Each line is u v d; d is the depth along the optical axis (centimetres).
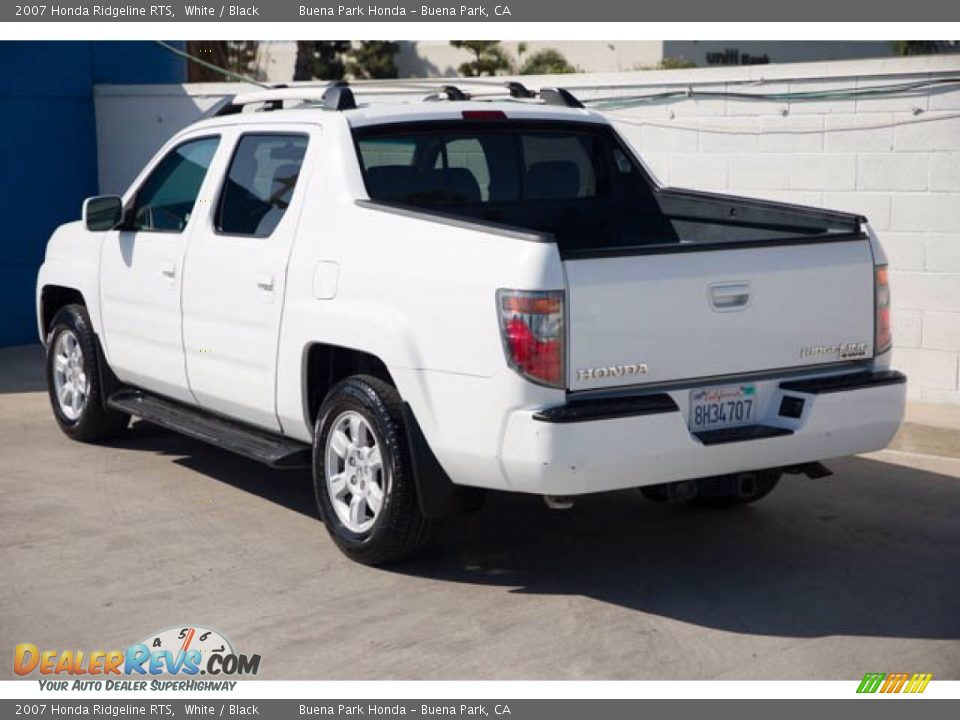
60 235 844
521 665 489
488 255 521
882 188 895
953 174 865
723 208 675
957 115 857
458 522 668
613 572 593
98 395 805
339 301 587
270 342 631
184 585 574
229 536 643
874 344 588
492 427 517
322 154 624
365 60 3934
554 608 547
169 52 1349
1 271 1223
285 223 631
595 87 1026
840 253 575
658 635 518
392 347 554
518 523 667
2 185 1224
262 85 1199
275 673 483
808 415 554
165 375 726
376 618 536
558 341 505
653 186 719
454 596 561
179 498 710
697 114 975
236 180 680
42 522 667
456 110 656
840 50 3578
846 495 717
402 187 634
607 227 709
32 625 530
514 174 682
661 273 526
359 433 586
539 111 687
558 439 500
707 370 540
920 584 577
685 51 3656
